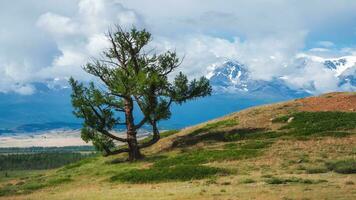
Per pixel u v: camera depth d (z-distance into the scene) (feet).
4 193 153.69
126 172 163.12
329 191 102.42
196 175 145.79
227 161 168.25
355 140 181.68
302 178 125.70
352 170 132.36
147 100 208.44
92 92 196.44
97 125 198.39
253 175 139.23
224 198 102.32
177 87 209.26
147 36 210.79
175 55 213.05
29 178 219.00
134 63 213.05
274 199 96.68
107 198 115.14
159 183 143.64
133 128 205.05
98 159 234.58
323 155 162.30
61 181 170.81
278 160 160.25
